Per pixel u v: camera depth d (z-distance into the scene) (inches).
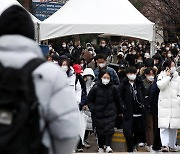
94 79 636.1
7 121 150.3
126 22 758.5
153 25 759.1
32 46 164.9
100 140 564.1
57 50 1520.7
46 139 158.4
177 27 1819.6
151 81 607.8
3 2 560.1
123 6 794.2
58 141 161.3
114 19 763.4
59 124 158.7
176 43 1939.0
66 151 163.5
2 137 148.2
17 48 162.7
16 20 166.2
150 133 575.8
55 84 159.8
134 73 549.6
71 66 568.7
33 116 153.2
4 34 167.2
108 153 504.7
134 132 568.4
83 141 597.6
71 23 753.6
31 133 152.2
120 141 602.5
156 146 579.5
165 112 561.6
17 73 155.1
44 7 1206.9
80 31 754.8
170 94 559.5
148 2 1857.8
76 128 162.2
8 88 152.7
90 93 553.0
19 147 148.9
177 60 1144.8
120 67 752.3
